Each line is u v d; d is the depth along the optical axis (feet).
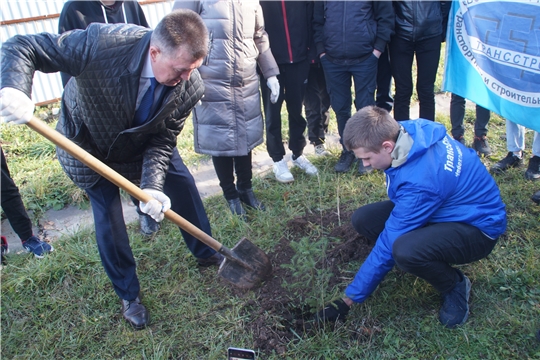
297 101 13.88
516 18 11.77
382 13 13.24
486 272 10.30
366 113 8.38
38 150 17.03
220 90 11.61
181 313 10.18
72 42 7.57
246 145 12.19
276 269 11.07
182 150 17.08
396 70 14.29
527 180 13.32
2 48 7.16
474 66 13.11
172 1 22.11
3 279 11.38
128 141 8.73
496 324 9.12
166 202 8.43
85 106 8.16
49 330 10.03
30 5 19.34
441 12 14.23
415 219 8.44
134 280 9.99
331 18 13.32
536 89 11.73
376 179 14.08
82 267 11.63
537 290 9.75
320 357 8.92
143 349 9.34
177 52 7.08
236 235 12.36
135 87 7.81
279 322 9.65
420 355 8.70
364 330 9.23
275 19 12.92
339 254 11.16
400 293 9.90
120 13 12.50
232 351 7.75
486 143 15.08
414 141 8.31
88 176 8.98
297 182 14.57
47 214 14.25
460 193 8.73
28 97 7.00
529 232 11.29
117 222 9.46
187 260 11.68
